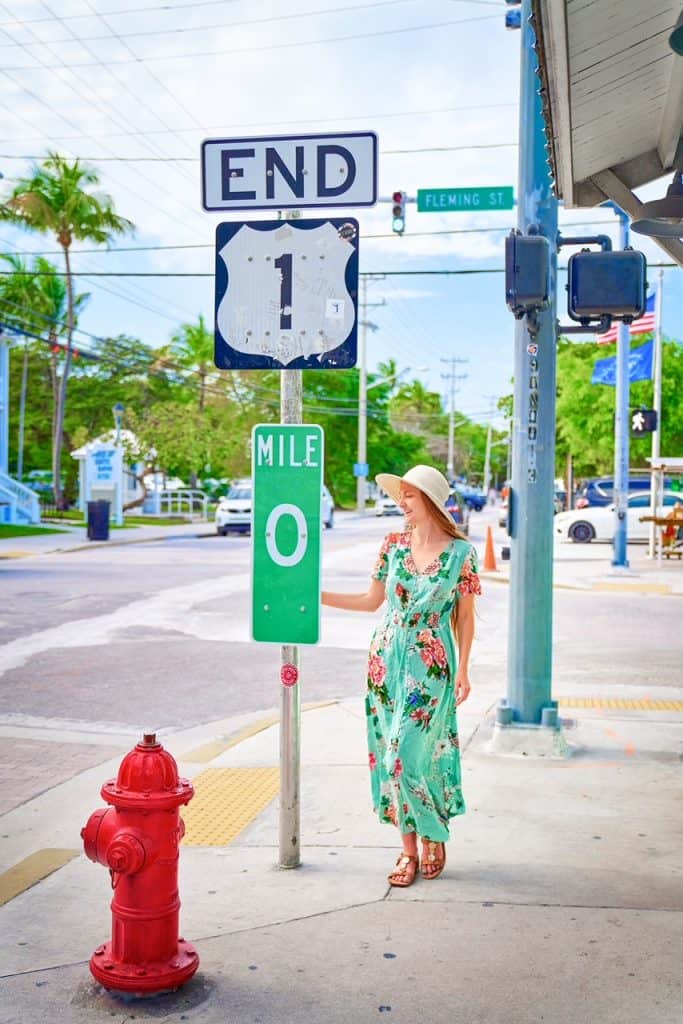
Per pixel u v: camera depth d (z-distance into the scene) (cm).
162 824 366
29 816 593
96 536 3066
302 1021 347
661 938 408
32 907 448
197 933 414
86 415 6500
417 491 461
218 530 3566
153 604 1536
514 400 712
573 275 609
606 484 3650
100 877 485
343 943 405
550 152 591
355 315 469
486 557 2177
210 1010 355
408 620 459
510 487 713
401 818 461
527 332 702
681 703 877
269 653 1141
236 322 477
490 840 525
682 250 643
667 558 2433
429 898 449
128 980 361
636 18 451
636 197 651
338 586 1786
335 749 714
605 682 990
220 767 671
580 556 2464
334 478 7362
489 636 1293
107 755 731
